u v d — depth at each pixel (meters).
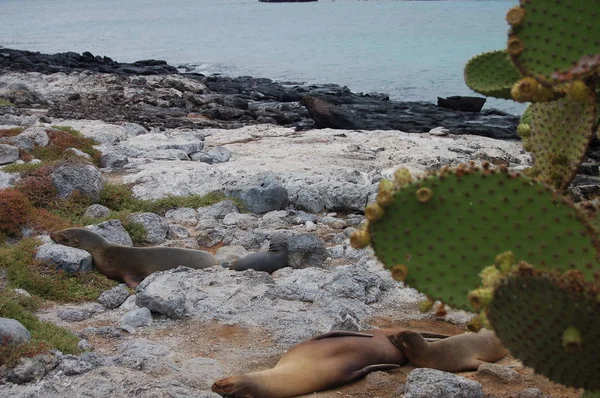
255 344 7.61
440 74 49.41
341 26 99.00
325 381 6.36
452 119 29.89
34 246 10.05
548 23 3.74
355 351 6.64
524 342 3.55
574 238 3.77
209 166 16.58
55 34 101.06
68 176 13.13
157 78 37.12
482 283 3.64
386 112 31.62
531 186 3.84
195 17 139.62
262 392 6.11
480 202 3.88
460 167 3.95
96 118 25.67
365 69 52.88
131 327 8.01
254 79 43.94
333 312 8.34
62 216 12.34
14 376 6.45
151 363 6.83
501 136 25.28
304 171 16.05
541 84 3.77
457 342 6.96
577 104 4.18
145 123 24.91
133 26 116.06
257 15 140.00
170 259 10.09
